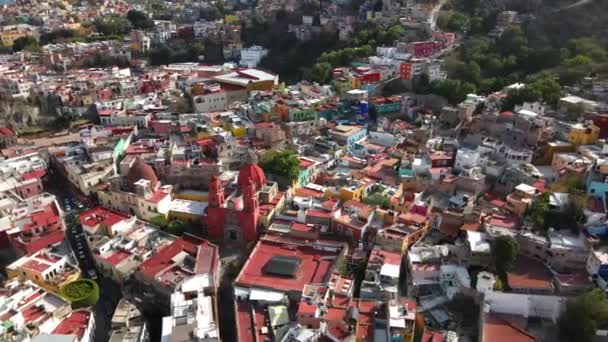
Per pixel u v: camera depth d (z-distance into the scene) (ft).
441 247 345.51
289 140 528.22
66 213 459.32
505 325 293.02
